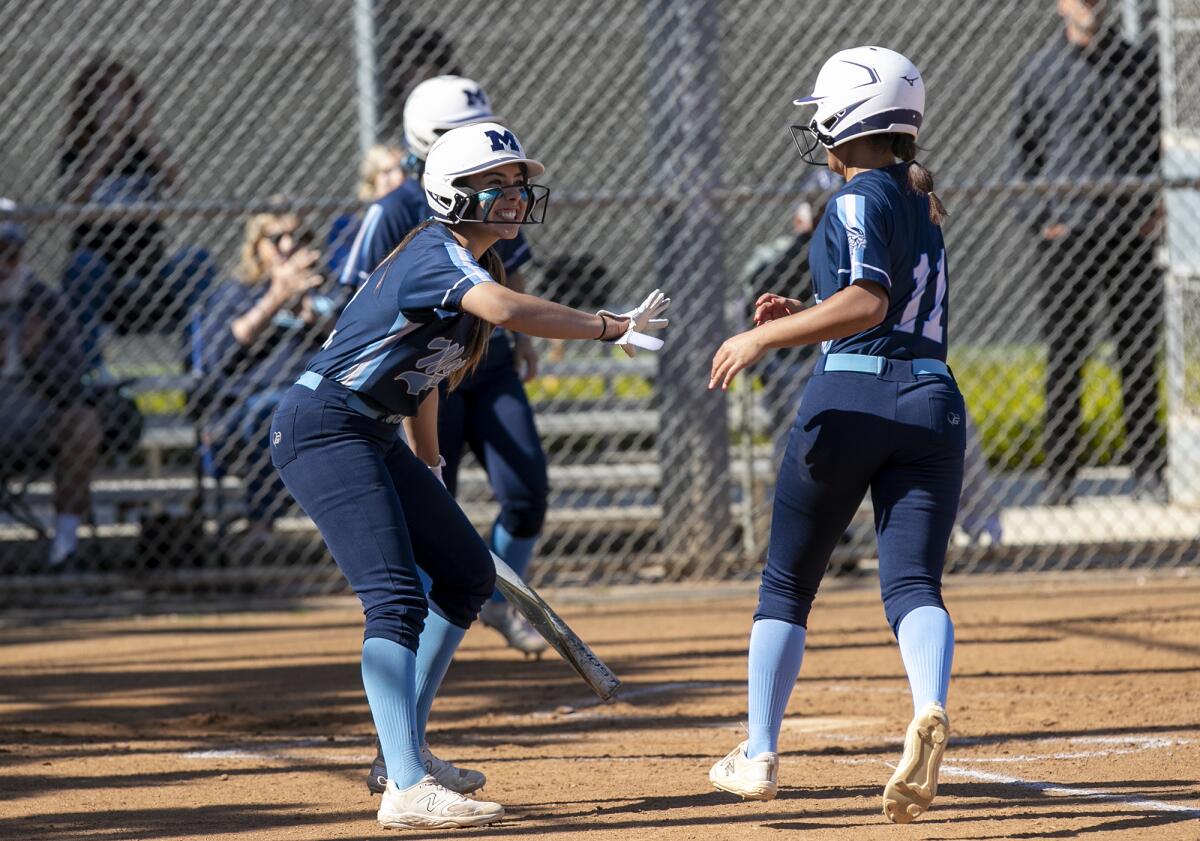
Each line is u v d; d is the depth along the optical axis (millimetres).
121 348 42312
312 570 29703
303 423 13953
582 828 13719
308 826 14094
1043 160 31266
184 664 23797
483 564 14859
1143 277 31969
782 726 18781
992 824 13539
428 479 14703
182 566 30250
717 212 29391
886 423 13102
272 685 22109
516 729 19016
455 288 13078
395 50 31016
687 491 30109
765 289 29438
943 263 13570
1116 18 35438
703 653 23875
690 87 29141
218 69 40156
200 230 39938
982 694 20266
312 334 29594
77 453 29828
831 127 13523
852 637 24859
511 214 14023
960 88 41375
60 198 30719
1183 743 17031
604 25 41156
